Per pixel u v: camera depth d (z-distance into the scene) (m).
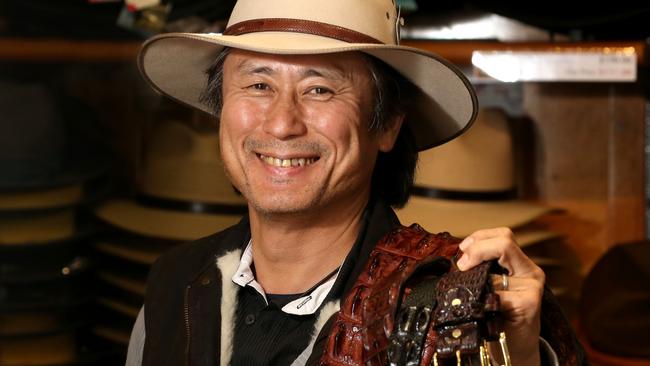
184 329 1.76
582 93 3.47
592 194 3.50
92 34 3.19
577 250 3.51
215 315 1.73
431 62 1.66
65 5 3.10
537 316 1.38
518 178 3.52
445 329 1.36
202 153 3.19
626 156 3.48
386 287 1.48
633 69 3.13
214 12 2.90
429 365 1.38
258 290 1.70
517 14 2.94
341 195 1.65
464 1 3.01
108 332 3.33
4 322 3.26
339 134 1.61
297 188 1.61
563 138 3.48
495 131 3.30
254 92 1.63
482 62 3.17
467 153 3.25
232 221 3.19
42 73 3.31
